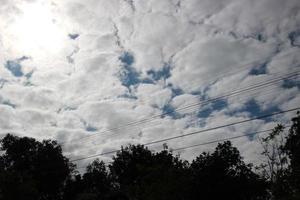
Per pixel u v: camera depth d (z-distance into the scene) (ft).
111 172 217.77
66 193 221.25
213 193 158.61
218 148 167.94
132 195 139.33
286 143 136.26
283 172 129.39
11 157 220.23
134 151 208.85
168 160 189.67
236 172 164.04
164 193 136.15
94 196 135.54
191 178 158.10
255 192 159.53
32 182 166.91
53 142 228.02
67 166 226.38
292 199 109.81
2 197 156.56
